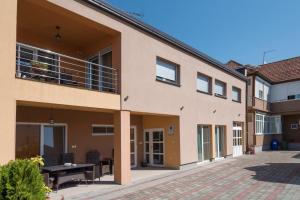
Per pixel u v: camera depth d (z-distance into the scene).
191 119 18.39
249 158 23.47
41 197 6.06
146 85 14.45
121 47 13.01
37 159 6.70
